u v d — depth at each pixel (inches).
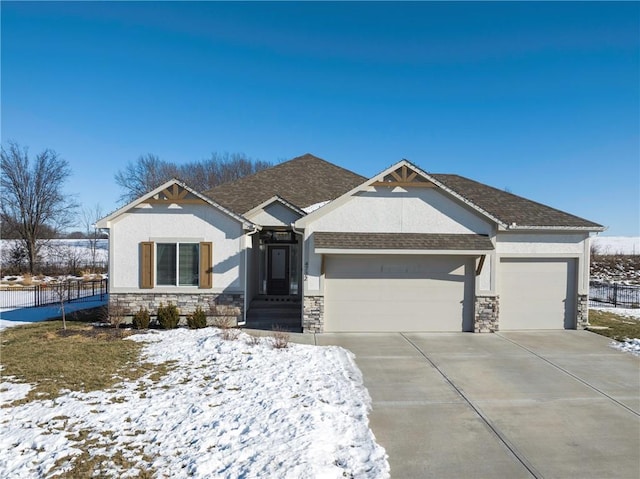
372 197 550.0
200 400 299.3
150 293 569.3
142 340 471.5
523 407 305.0
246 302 603.2
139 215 569.0
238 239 574.9
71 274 1579.7
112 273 567.5
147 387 325.4
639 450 243.9
